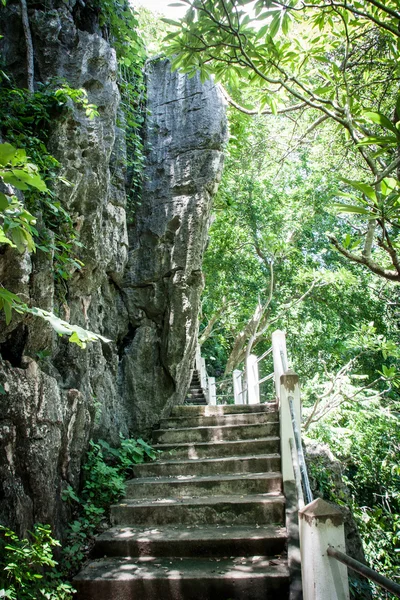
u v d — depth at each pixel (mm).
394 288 10914
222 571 3432
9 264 3346
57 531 3666
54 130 4297
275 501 4160
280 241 11578
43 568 3268
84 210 4633
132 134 6441
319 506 2352
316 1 3143
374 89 4051
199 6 2832
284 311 12023
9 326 3502
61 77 4848
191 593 3342
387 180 1938
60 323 2352
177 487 4648
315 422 8984
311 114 7762
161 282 6359
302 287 12609
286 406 4547
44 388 3635
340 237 12797
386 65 3598
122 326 6270
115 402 5625
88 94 5035
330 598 2199
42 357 3947
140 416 5984
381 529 7602
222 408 6270
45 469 3500
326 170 7863
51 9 5254
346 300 12203
